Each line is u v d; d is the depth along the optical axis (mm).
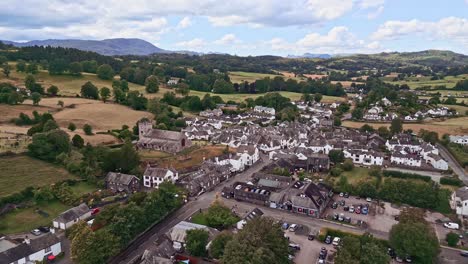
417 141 199250
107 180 133375
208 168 147625
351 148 180625
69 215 104375
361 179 141500
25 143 156250
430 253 85188
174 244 92812
